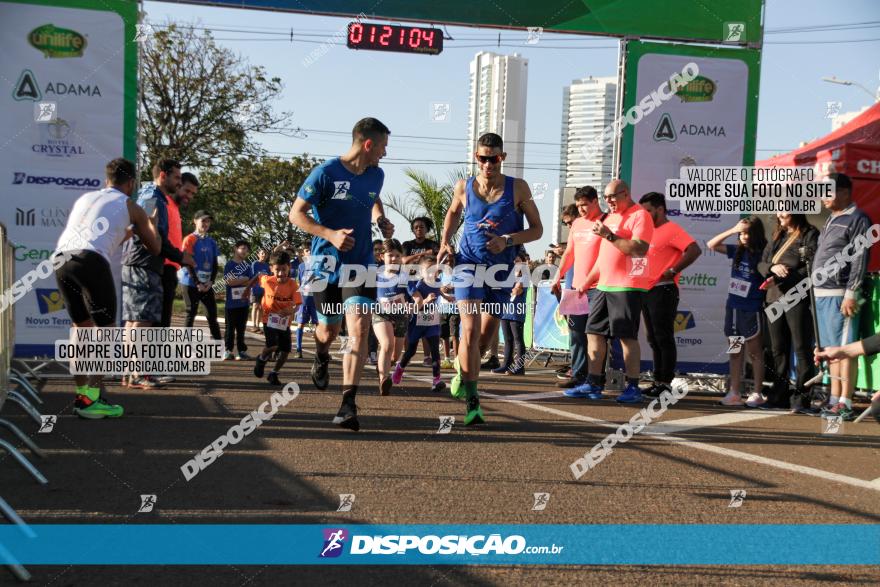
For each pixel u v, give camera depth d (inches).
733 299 301.7
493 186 226.5
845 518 136.6
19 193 313.3
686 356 363.6
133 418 224.5
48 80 314.5
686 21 357.4
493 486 152.9
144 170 995.9
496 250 215.3
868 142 345.7
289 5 339.3
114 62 319.0
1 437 191.9
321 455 177.8
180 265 281.4
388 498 142.1
